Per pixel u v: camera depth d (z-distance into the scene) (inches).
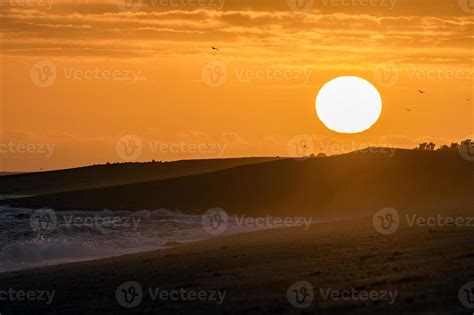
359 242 2625.5
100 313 1760.6
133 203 5128.0
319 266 2098.9
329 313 1491.1
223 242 3275.1
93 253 3408.0
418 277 1763.0
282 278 1946.4
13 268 3014.3
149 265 2551.7
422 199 5251.0
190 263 2470.5
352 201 5290.4
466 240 2388.0
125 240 3779.5
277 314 1531.7
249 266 2239.2
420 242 2429.9
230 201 5295.3
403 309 1470.2
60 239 3713.1
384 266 1975.9
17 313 1881.2
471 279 1695.4
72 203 5073.8
